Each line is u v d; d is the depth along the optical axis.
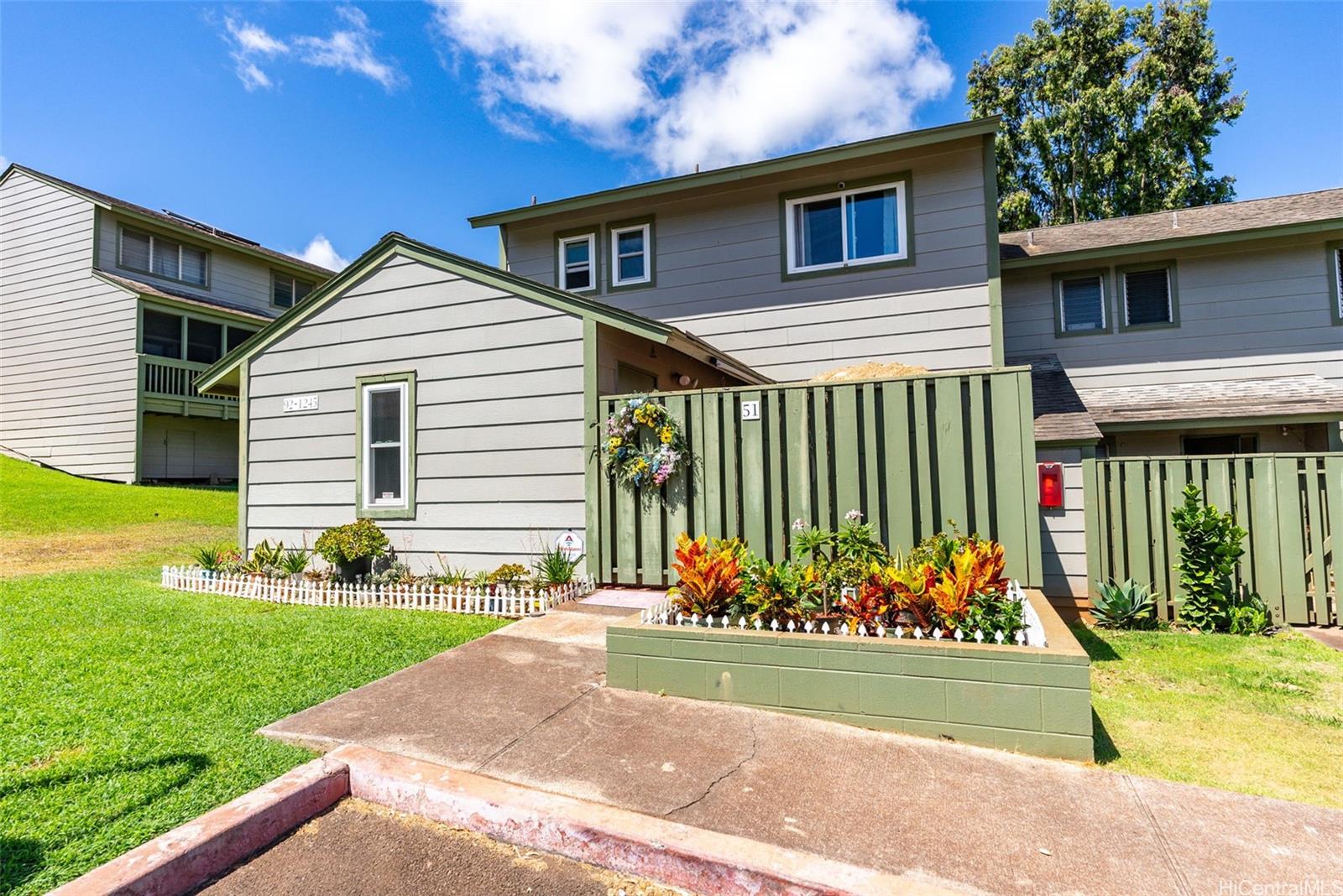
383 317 7.80
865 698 3.68
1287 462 6.41
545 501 7.01
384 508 7.64
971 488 5.43
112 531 11.39
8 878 2.19
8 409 17.55
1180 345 10.56
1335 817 2.83
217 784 2.86
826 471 5.90
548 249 11.67
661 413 6.47
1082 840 2.61
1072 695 3.36
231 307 19.03
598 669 4.53
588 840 2.57
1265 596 6.43
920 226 9.45
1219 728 3.93
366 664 4.67
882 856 2.44
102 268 16.47
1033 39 25.19
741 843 2.49
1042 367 10.46
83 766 3.00
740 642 3.95
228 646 5.06
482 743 3.36
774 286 10.20
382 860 2.54
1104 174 23.75
